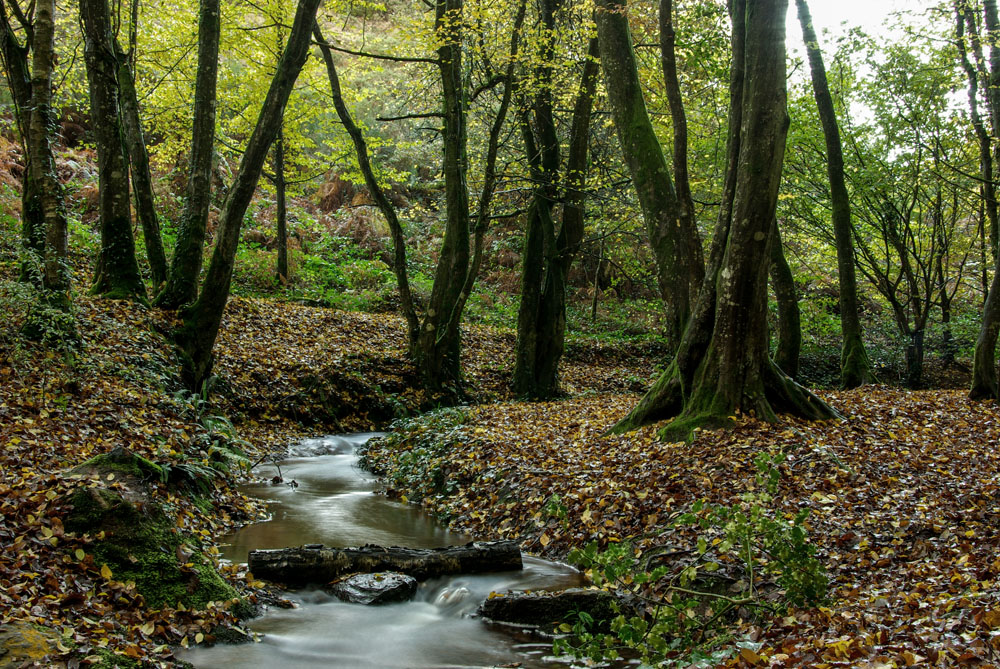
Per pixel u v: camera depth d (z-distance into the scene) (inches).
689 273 426.3
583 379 829.8
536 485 338.3
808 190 801.6
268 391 559.5
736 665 154.6
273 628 203.8
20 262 431.5
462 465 395.5
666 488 298.2
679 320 438.3
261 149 478.3
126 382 397.4
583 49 673.0
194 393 453.7
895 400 498.6
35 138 365.7
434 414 543.2
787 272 653.3
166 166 970.7
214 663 175.2
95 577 187.9
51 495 207.8
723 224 388.2
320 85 837.8
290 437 517.3
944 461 324.2
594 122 734.5
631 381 838.5
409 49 697.0
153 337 476.4
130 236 537.0
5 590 164.2
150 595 191.6
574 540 285.4
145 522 210.5
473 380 730.8
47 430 297.1
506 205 960.3
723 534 231.1
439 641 203.0
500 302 1063.6
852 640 153.8
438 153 1171.3
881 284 822.5
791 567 181.9
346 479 428.1
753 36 346.0
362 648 194.9
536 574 260.1
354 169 924.0
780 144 352.5
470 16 588.4
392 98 1203.2
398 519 345.1
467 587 245.8
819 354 929.5
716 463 314.8
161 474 276.8
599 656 162.2
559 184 655.8
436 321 652.1
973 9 675.4
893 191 777.6
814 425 366.6
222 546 274.7
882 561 220.8
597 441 398.3
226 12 679.1
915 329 800.3
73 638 153.9
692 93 735.7
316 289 892.0
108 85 518.6
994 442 358.9
